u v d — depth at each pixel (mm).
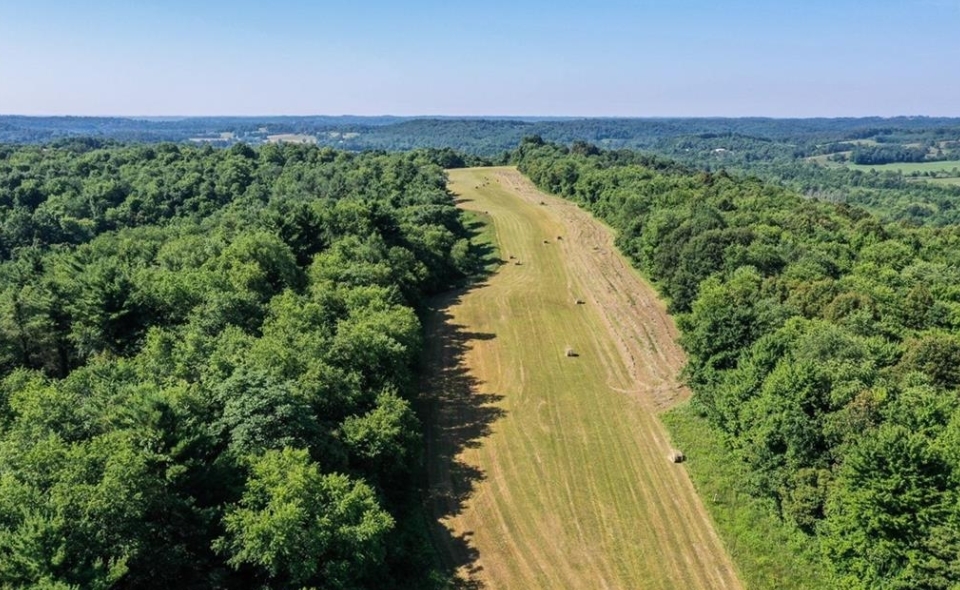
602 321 79938
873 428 38438
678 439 52781
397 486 44469
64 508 27922
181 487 31641
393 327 54250
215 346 46281
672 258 85625
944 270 79938
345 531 31531
